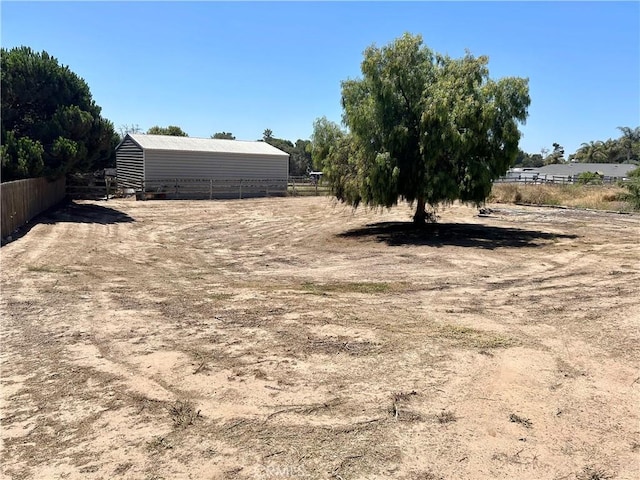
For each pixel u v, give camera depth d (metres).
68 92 21.28
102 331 6.01
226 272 10.52
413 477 3.10
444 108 14.15
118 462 3.28
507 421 3.80
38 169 18.20
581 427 3.72
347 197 17.05
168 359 5.07
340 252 13.36
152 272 10.29
